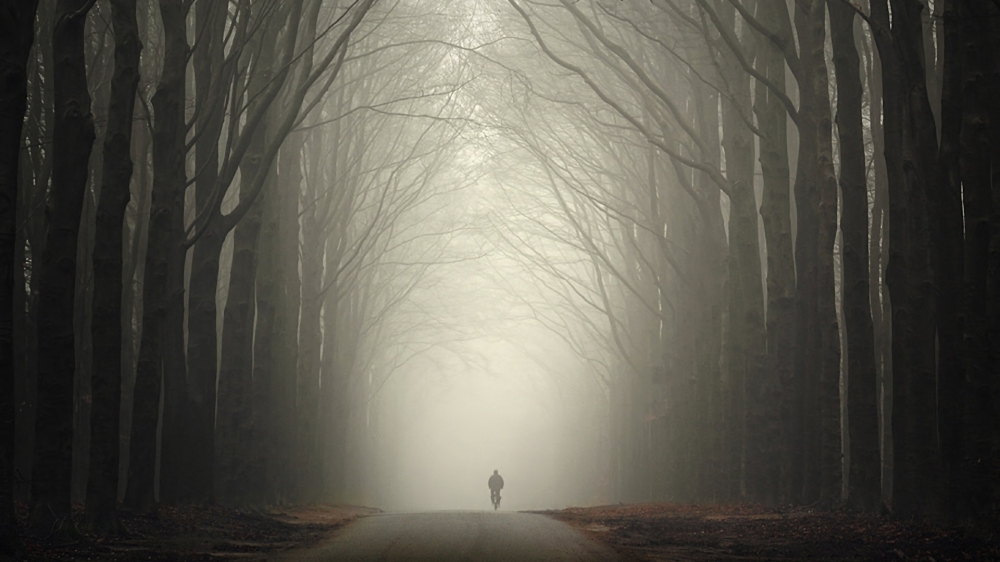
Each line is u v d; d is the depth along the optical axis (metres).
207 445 46.41
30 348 54.25
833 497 45.09
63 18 33.56
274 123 59.16
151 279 40.50
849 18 45.34
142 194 62.78
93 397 34.72
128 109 36.38
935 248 37.81
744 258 58.88
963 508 34.41
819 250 46.66
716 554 32.41
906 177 39.91
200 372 46.81
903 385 40.44
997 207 34.09
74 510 40.44
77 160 33.44
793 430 49.94
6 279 27.12
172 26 42.03
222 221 48.19
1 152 27.28
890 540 33.47
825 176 46.44
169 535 35.03
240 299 52.47
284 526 43.94
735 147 60.19
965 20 36.19
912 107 38.78
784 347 53.34
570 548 31.86
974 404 34.44
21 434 51.72
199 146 49.44
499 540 34.66
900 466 39.84
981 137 35.62
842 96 44.81
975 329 34.84
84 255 59.16
